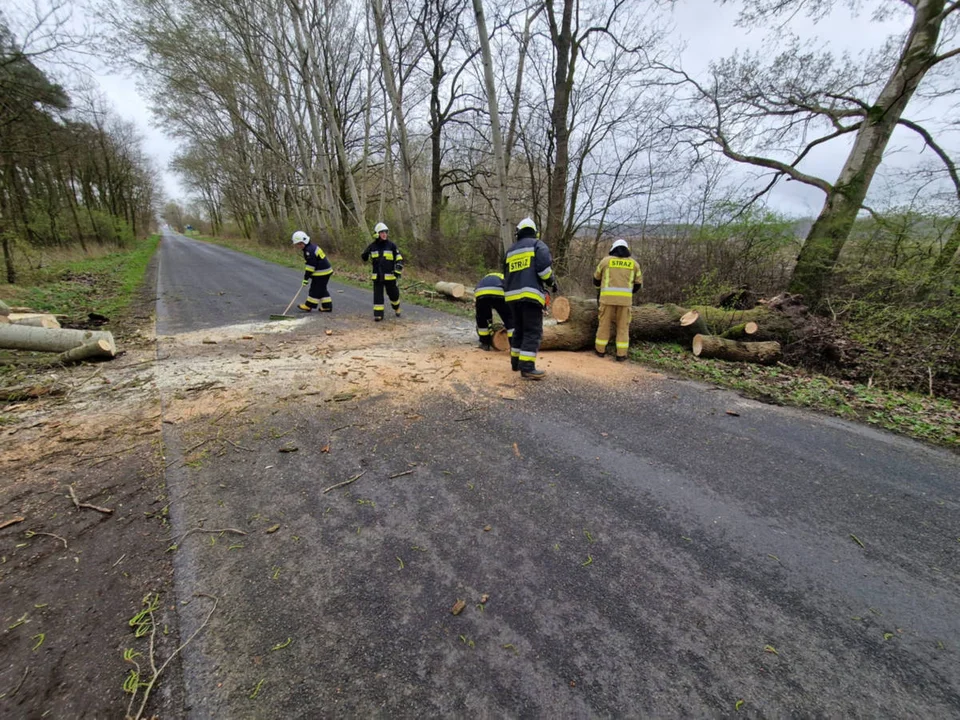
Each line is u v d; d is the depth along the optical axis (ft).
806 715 4.63
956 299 18.51
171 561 6.68
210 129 87.20
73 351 16.05
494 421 11.87
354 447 10.28
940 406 14.19
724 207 30.68
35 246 46.83
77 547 6.97
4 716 4.50
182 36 53.67
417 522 7.65
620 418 12.33
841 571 6.71
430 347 19.74
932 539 7.50
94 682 4.89
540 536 7.33
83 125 56.65
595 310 19.80
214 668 5.05
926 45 24.26
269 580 6.32
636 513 8.03
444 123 54.65
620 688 4.85
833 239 26.53
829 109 29.91
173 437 10.61
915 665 5.21
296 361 16.94
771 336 19.90
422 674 4.98
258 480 8.87
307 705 4.65
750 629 5.65
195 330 22.12
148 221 205.98
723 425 12.05
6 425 11.18
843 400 14.21
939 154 27.14
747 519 7.93
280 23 58.90
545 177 49.73
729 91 33.04
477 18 31.65
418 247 52.37
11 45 32.99
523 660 5.16
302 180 75.41
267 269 53.06
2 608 5.83
